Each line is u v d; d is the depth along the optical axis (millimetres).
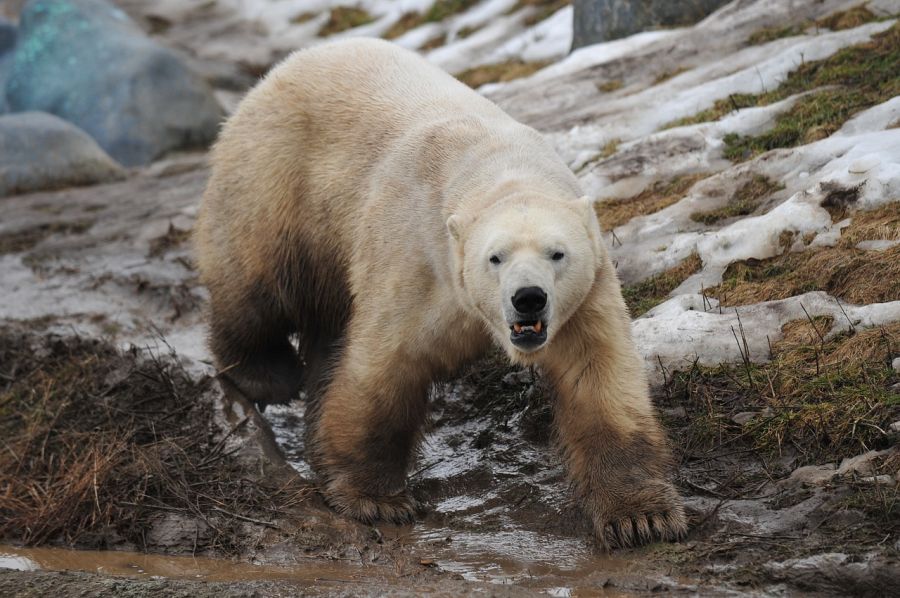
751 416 9586
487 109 10266
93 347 13398
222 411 11172
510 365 11562
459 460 10445
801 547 7695
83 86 26719
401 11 31734
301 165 10906
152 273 16250
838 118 13812
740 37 18125
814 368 9820
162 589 7781
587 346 8867
